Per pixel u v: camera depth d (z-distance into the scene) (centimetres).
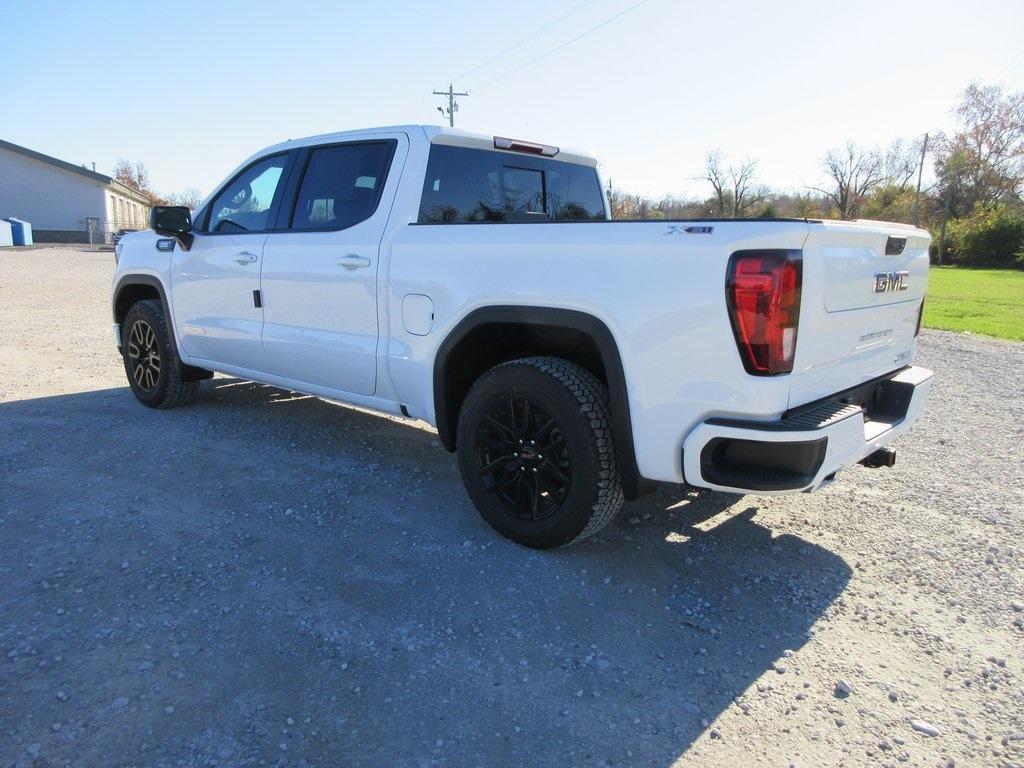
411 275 355
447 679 239
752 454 258
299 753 205
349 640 259
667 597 295
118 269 563
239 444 471
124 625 263
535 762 205
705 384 262
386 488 401
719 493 408
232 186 486
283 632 262
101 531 338
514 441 324
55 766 196
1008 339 1191
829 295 264
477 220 410
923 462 483
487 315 321
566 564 319
